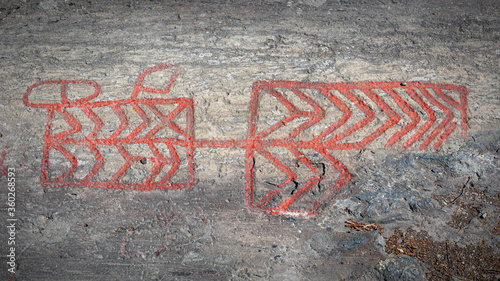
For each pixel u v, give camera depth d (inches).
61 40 121.0
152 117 113.7
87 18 123.0
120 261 106.7
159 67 117.1
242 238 107.0
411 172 107.9
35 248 108.4
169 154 111.7
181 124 113.1
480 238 102.0
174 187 110.3
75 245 108.1
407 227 104.9
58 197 110.9
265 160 110.5
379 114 111.0
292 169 109.7
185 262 106.1
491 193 104.8
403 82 112.7
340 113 111.6
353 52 115.9
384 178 108.2
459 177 106.5
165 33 120.3
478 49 114.5
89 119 114.2
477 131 108.6
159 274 105.7
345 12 120.2
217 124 112.6
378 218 106.0
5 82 117.8
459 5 119.1
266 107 112.9
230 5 122.4
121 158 111.9
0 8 124.0
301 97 112.8
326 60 115.6
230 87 114.7
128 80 116.6
